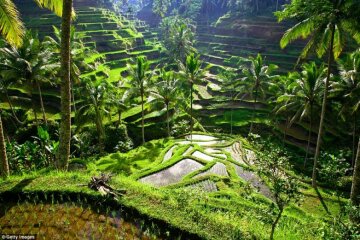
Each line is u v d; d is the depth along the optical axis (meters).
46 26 61.94
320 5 18.52
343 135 37.53
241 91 41.88
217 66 65.06
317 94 28.42
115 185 11.07
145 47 74.38
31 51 30.17
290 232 11.12
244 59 62.06
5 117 35.72
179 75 38.34
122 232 8.73
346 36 21.06
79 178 11.34
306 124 40.97
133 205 9.72
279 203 8.49
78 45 35.28
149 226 9.10
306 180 25.42
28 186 10.49
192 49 65.50
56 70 34.25
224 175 24.09
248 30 71.94
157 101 38.31
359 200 14.95
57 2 12.05
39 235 8.41
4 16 11.23
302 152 36.44
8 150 20.03
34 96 42.41
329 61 20.88
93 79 49.28
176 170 25.19
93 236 8.48
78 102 42.81
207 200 14.38
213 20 96.12
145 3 166.00
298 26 19.83
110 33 68.69
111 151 35.41
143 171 24.70
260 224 11.29
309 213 18.05
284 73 53.41
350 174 29.50
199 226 9.12
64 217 9.23
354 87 27.88
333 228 9.28
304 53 21.38
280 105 36.94
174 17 95.75
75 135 33.44
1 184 10.66
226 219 10.63
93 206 9.80
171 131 40.28
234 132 43.22
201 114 48.06
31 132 34.28
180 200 10.34
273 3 79.69
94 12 76.12
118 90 41.53
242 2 82.44
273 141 39.50
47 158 20.44
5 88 34.84
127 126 40.88
